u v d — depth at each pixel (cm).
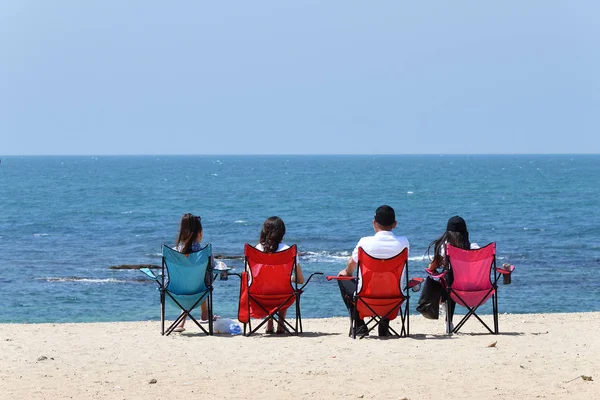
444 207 9938
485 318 2117
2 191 13925
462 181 17875
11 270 4422
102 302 3366
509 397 1172
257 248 1748
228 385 1252
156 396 1188
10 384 1253
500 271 1697
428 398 1170
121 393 1204
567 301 3381
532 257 5041
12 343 1631
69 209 9756
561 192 13075
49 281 3991
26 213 9106
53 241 6131
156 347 1576
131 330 1850
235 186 15975
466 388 1223
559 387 1224
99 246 5788
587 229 6950
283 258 1677
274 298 1708
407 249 1609
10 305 3291
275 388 1231
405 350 1520
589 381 1259
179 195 12862
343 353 1495
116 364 1409
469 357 1446
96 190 14388
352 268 1672
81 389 1226
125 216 8669
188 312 1741
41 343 1631
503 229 7088
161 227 7331
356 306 1647
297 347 1564
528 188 14488
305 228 7362
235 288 3569
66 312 3138
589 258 4972
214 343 1620
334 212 9300
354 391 1210
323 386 1241
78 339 1684
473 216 8531
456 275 1678
